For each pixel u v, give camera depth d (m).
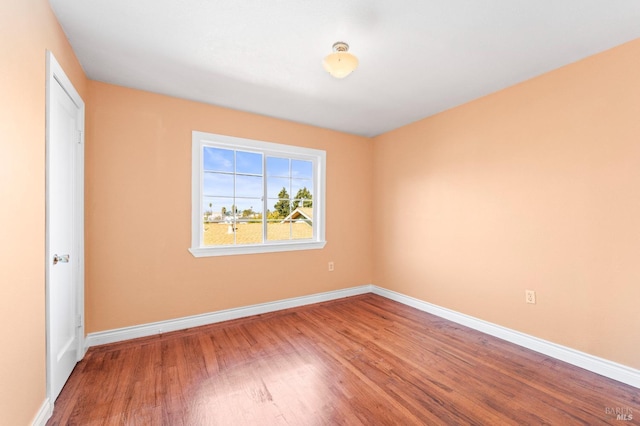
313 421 1.49
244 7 1.55
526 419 1.51
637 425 1.46
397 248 3.68
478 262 2.72
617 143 1.88
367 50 1.96
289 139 3.39
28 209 1.29
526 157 2.36
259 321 2.92
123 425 1.46
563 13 1.59
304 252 3.49
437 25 1.70
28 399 1.28
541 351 2.24
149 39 1.83
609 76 1.92
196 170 2.79
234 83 2.44
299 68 2.20
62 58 1.72
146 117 2.56
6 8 1.09
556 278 2.17
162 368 2.01
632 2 1.49
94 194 2.32
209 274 2.85
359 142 4.00
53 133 1.57
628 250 1.83
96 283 2.33
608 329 1.91
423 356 2.19
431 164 3.22
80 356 2.09
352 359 2.14
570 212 2.10
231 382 1.84
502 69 2.21
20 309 1.22
